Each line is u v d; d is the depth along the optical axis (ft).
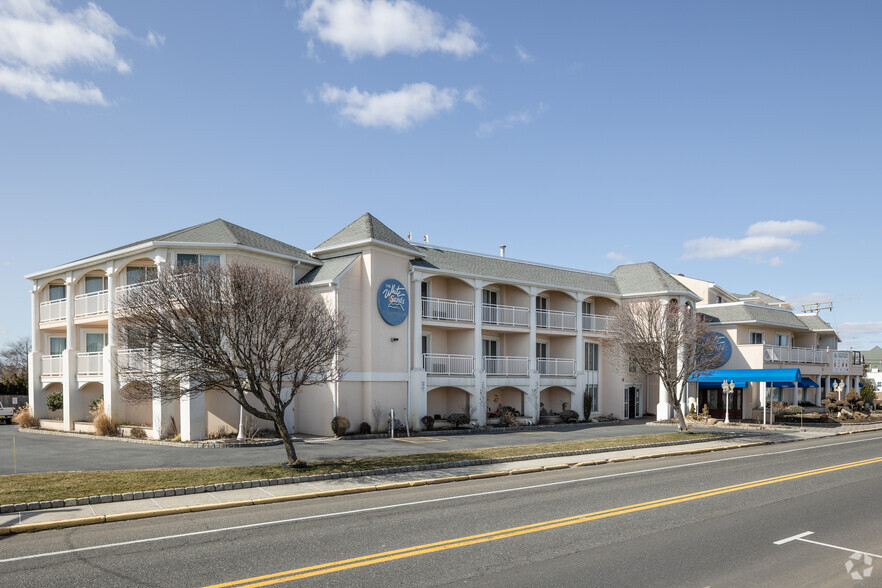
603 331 120.06
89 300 98.53
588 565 27.61
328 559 28.58
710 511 39.32
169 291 54.95
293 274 89.71
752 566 27.55
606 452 73.00
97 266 95.04
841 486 49.19
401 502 43.01
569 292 122.42
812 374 151.33
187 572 26.76
